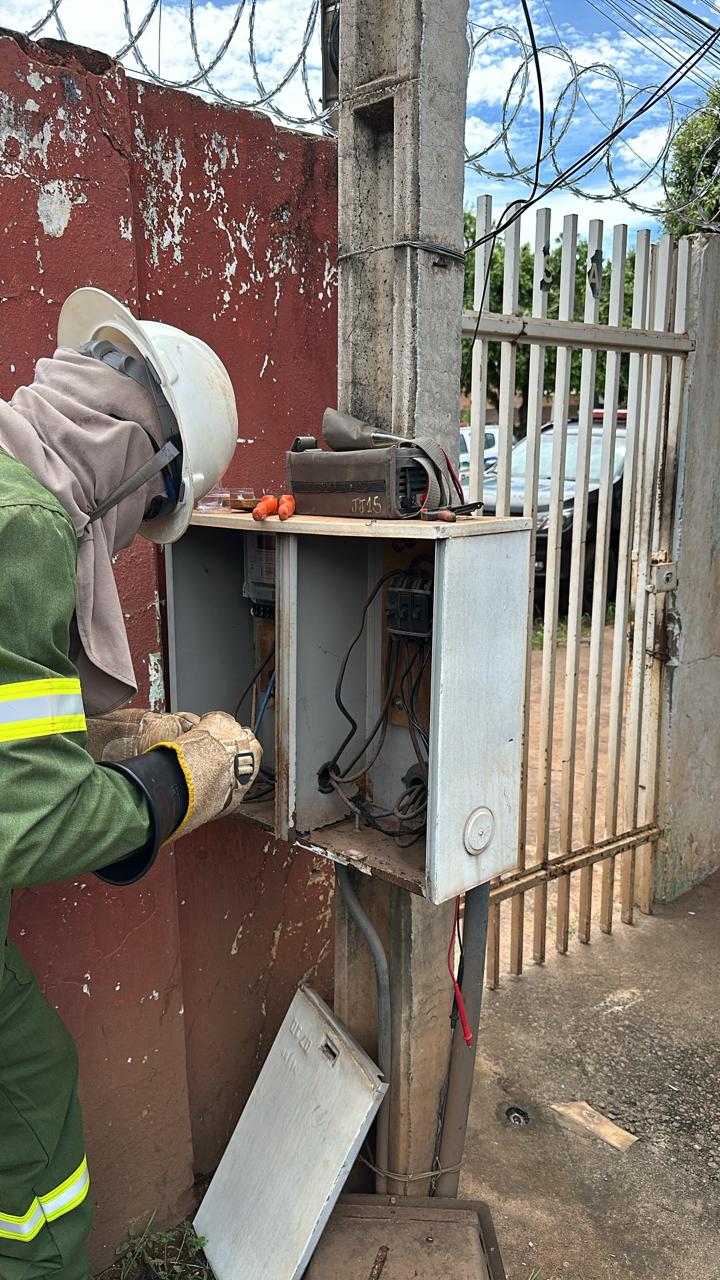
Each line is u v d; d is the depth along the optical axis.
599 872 4.11
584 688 6.65
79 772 1.08
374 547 1.78
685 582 3.42
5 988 1.46
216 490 2.06
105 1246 2.05
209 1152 2.35
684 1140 2.43
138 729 1.58
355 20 1.63
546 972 3.17
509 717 1.59
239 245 2.04
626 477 3.19
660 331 3.17
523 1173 2.30
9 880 1.03
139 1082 2.04
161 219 1.89
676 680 3.45
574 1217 2.17
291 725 1.69
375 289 1.75
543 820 3.12
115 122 1.72
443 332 1.70
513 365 2.64
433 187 1.62
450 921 1.94
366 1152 2.07
